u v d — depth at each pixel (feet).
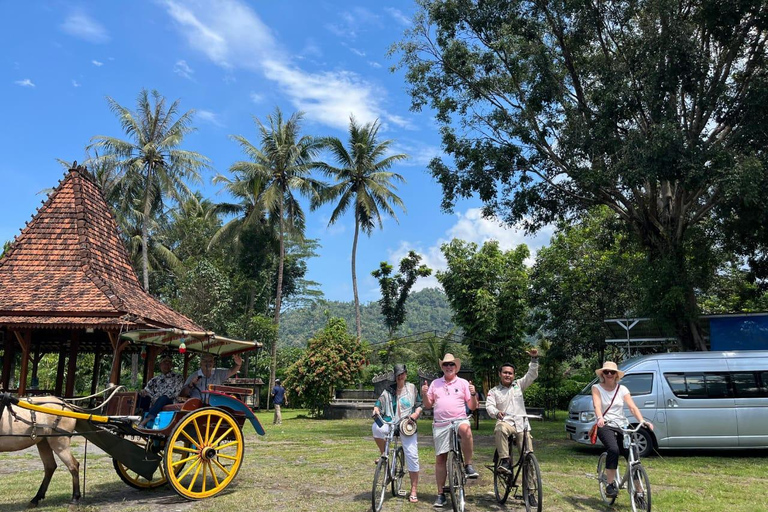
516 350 78.54
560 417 83.71
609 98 46.14
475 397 23.40
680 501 24.41
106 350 59.47
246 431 60.95
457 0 53.26
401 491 26.37
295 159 115.85
